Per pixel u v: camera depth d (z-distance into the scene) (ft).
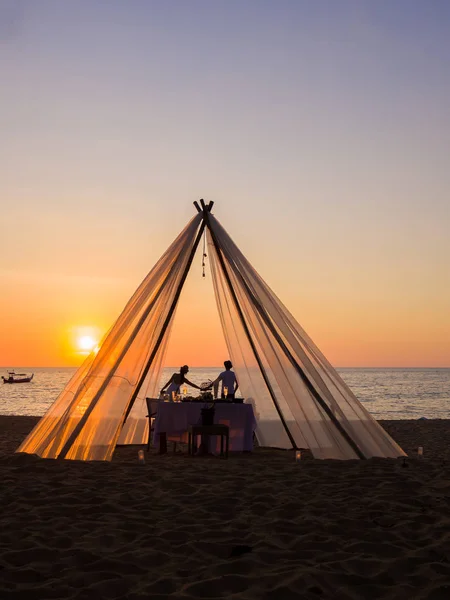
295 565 12.24
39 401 130.41
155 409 31.78
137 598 10.49
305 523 15.58
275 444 33.19
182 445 34.55
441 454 31.96
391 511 17.02
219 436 30.53
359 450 27.25
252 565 12.23
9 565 12.23
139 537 14.28
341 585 11.25
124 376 28.04
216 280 33.24
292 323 30.12
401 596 10.72
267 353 29.09
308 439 27.63
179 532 14.61
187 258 30.94
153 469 24.17
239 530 14.89
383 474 22.89
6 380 246.27
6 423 50.85
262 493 19.56
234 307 32.94
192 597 10.53
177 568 12.17
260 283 30.40
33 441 26.99
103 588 10.98
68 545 13.66
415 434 45.24
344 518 16.03
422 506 17.71
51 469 23.47
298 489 20.25
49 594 10.69
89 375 27.91
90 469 23.80
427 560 12.60
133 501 18.15
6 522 15.46
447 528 15.08
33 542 13.64
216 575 11.75
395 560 12.46
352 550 13.43
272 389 33.12
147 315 29.01
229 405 30.76
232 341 33.45
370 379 343.05
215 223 31.94
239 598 10.46
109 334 29.25
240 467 25.07
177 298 31.45
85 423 26.91
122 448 32.60
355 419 27.96
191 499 18.49
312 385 28.07
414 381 302.45
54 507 17.16
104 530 14.80
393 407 120.26
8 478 21.67
